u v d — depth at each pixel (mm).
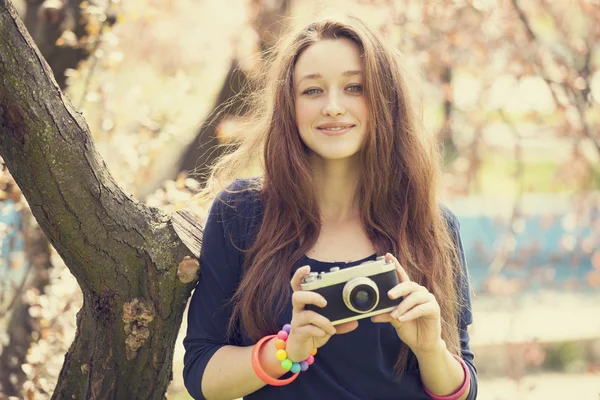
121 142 4066
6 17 1983
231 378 2152
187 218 2482
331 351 2156
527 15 5281
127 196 2309
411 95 2371
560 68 5047
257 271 2211
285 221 2254
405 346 2213
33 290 3551
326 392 2182
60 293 3406
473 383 2299
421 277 2295
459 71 5305
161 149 4383
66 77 3914
